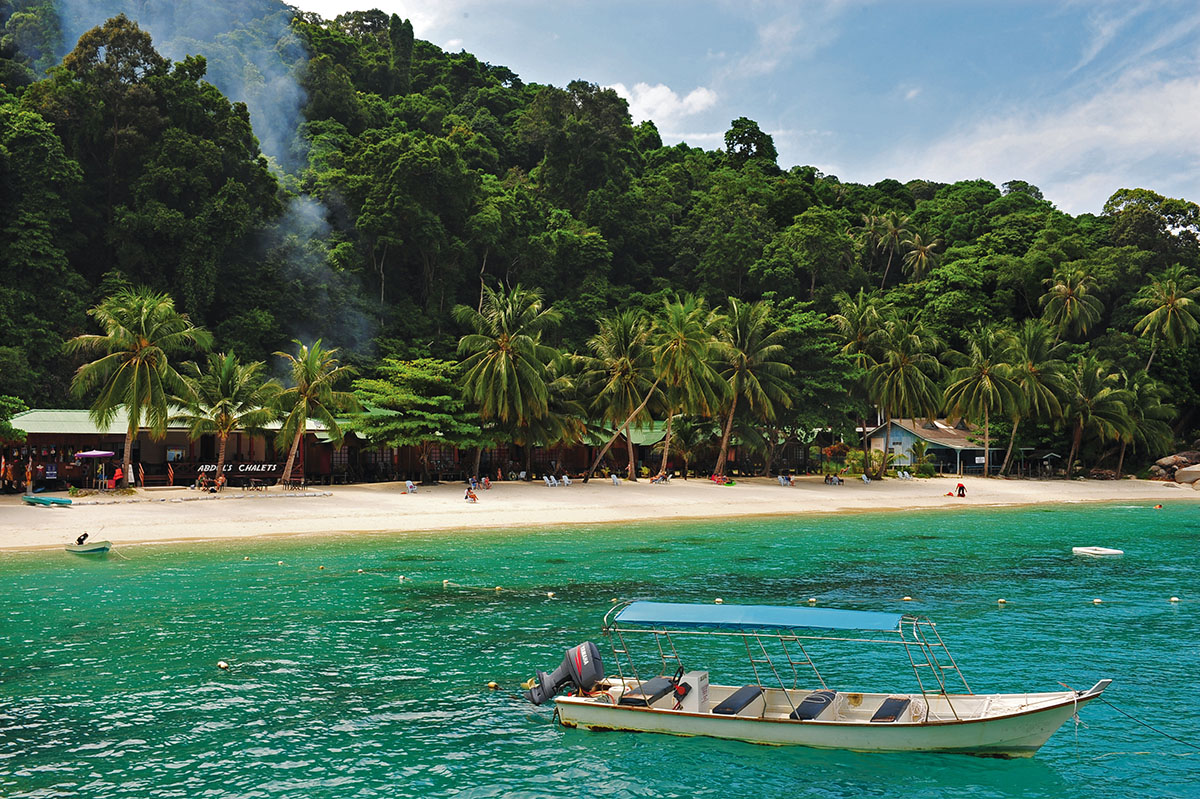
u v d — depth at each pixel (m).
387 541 40.78
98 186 85.75
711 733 16.03
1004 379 88.00
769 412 72.94
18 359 65.81
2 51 103.94
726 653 21.95
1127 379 98.12
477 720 17.11
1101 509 64.31
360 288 93.94
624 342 69.69
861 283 130.75
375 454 68.00
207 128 87.81
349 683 19.27
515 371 61.75
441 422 61.16
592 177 131.38
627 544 40.84
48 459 55.16
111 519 42.41
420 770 14.74
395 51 151.75
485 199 107.44
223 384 54.62
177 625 24.05
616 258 120.25
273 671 20.02
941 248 140.38
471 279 108.56
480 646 22.25
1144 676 19.73
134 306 50.31
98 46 85.62
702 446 79.12
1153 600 28.23
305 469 64.38
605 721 16.56
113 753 15.28
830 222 121.81
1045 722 14.90
